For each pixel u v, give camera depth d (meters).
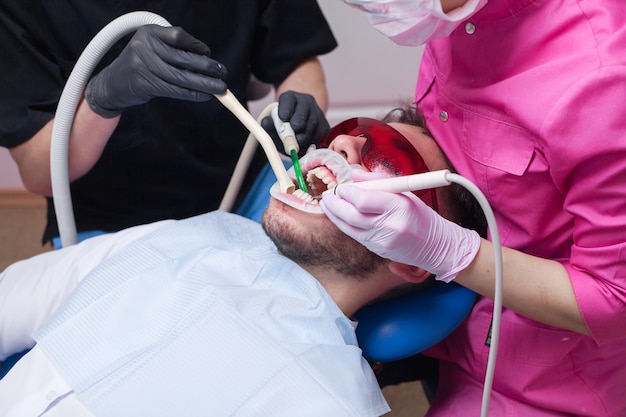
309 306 1.13
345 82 2.49
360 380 1.07
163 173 1.51
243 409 1.00
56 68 1.35
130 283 1.13
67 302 1.13
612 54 0.96
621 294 1.01
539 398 1.22
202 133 1.50
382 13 0.96
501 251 1.00
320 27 1.57
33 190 1.46
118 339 1.08
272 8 1.49
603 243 1.00
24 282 1.25
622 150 0.94
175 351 1.06
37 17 1.33
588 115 0.96
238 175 1.40
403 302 1.25
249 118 1.12
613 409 1.25
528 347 1.20
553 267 1.07
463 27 1.09
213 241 1.22
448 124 1.18
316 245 1.13
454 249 1.01
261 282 1.16
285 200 1.12
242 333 1.07
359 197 0.95
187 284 1.13
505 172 1.08
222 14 1.44
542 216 1.11
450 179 0.91
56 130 1.23
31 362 1.09
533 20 1.03
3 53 1.32
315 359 1.06
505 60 1.06
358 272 1.16
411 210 0.96
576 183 1.00
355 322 1.20
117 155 1.46
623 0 1.00
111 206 1.54
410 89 2.49
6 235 2.52
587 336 1.21
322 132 1.32
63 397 1.05
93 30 1.36
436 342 1.22
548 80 1.00
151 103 1.41
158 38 1.13
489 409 1.25
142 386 1.03
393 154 1.13
